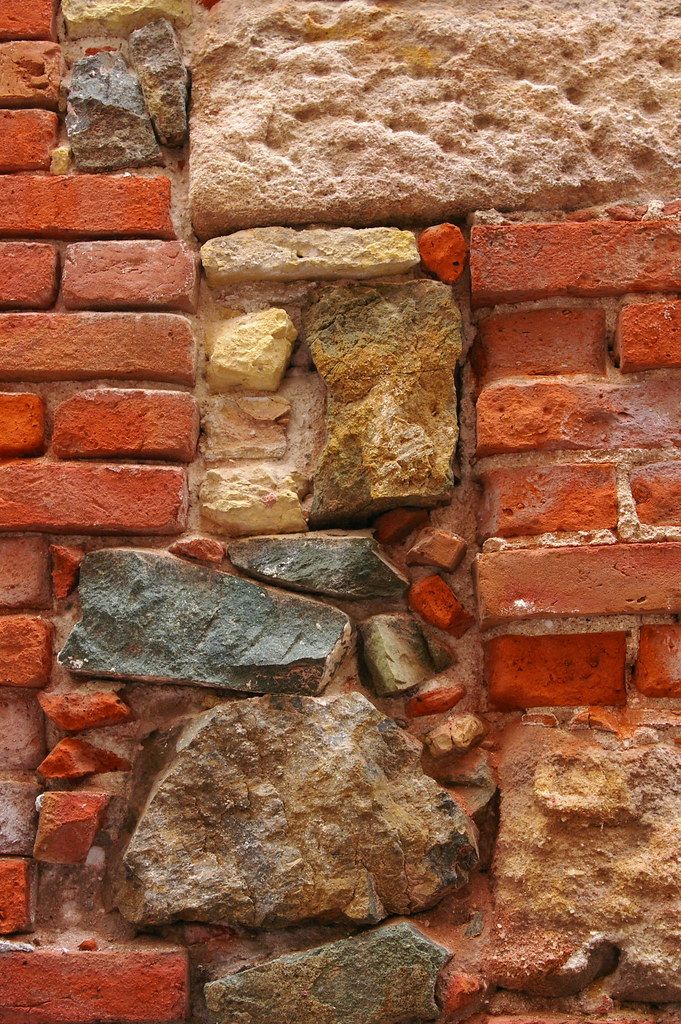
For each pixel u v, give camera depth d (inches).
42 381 54.0
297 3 58.9
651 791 47.1
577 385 52.3
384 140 55.5
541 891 46.8
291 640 50.0
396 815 47.6
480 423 52.0
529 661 50.4
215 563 51.5
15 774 50.2
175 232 56.1
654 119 56.1
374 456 51.5
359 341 53.4
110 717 50.1
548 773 48.2
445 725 50.5
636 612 49.6
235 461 53.6
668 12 58.0
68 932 48.1
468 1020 46.3
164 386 53.8
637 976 45.1
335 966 45.6
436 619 51.8
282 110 56.4
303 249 54.4
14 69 58.2
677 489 50.8
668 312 52.6
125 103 57.2
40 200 55.4
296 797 47.4
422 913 48.1
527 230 53.7
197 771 47.8
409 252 53.8
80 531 51.9
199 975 47.1
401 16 57.8
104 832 49.3
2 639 50.6
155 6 58.7
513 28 57.2
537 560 50.2
